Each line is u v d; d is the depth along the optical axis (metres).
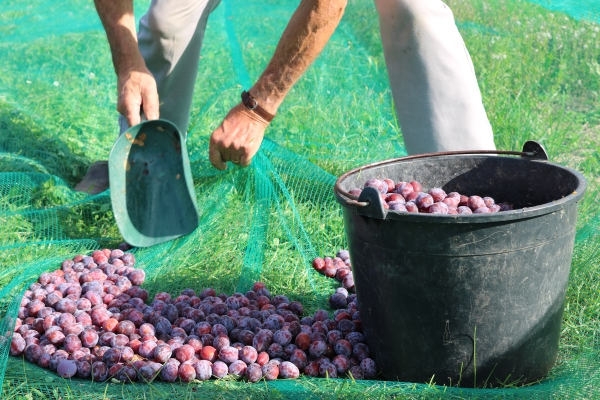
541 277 2.30
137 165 3.68
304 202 4.07
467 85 3.38
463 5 7.45
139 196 3.73
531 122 4.97
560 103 5.55
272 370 2.54
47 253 3.70
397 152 4.77
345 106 5.51
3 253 3.60
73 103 6.02
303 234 3.75
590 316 2.85
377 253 2.36
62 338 2.77
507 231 2.18
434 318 2.31
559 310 2.45
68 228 3.98
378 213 2.22
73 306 3.04
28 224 3.89
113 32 3.49
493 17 7.25
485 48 6.33
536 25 6.86
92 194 4.41
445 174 2.94
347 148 4.90
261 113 2.93
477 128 3.40
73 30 8.17
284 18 8.48
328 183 4.05
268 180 3.96
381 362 2.55
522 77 5.85
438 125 3.38
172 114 4.13
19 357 2.71
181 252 3.64
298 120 5.35
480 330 2.30
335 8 2.65
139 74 3.48
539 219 2.20
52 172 4.71
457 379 2.38
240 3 9.04
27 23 8.55
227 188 4.19
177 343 2.67
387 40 3.39
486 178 2.90
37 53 7.48
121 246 3.83
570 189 2.50
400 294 2.34
